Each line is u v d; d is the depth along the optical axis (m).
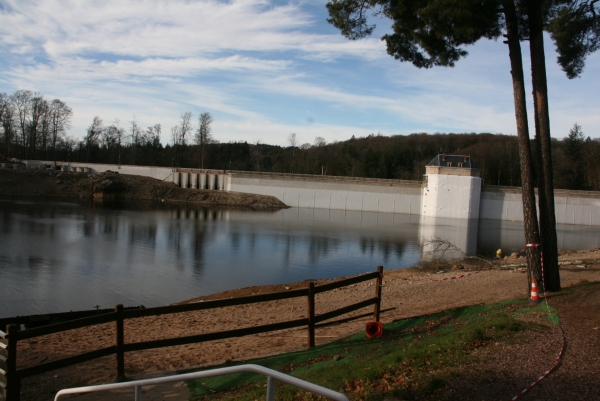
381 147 156.75
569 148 102.62
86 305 21.39
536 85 14.80
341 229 59.62
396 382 6.87
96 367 9.86
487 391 6.44
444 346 8.52
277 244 43.88
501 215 87.62
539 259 14.34
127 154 126.31
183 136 122.75
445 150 148.50
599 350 8.25
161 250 37.03
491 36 15.70
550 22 16.47
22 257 31.12
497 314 11.36
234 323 14.94
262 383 7.97
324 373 7.93
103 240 40.00
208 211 76.19
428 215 87.38
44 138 112.81
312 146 148.00
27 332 7.34
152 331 13.90
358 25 16.47
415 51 17.30
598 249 39.16
